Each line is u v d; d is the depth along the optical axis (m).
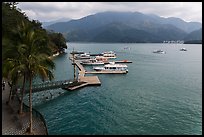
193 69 124.88
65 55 194.38
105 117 48.12
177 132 41.44
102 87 75.44
